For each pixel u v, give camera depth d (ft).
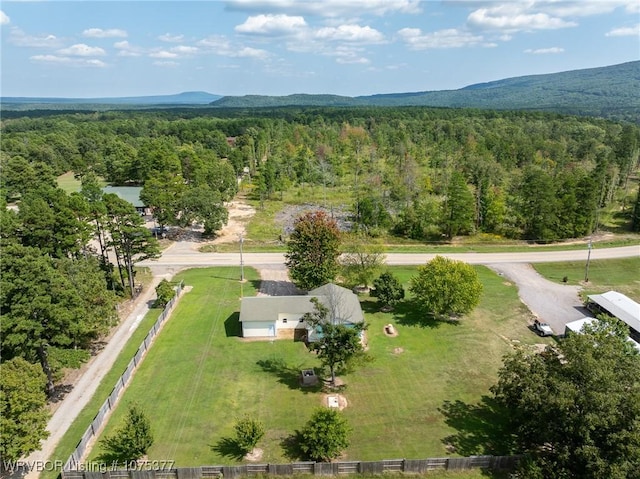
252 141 532.32
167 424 106.83
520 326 158.40
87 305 131.64
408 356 138.31
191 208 254.06
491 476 91.97
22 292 106.93
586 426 80.48
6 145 449.48
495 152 433.07
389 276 171.53
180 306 169.27
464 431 106.32
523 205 266.36
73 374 126.93
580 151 449.89
